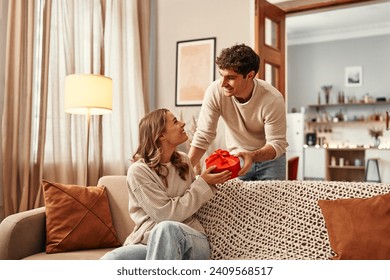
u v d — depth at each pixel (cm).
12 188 301
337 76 824
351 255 162
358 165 767
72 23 354
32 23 313
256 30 385
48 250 209
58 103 341
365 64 798
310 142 827
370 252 160
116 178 244
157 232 157
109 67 408
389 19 748
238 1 428
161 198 176
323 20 754
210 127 238
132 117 437
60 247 210
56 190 224
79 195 226
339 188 188
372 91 792
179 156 196
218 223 195
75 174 359
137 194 177
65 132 346
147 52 453
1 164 304
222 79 211
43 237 219
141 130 191
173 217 174
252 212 195
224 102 232
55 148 338
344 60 817
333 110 835
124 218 232
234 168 186
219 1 439
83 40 372
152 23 477
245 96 223
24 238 203
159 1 473
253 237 188
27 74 310
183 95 455
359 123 808
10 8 302
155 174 183
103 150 399
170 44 466
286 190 196
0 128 305
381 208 167
